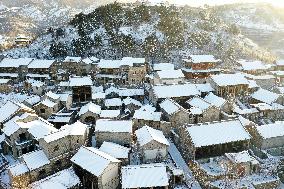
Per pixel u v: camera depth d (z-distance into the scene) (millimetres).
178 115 89750
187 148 78938
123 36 168000
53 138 70812
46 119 96062
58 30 180000
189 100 100125
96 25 179375
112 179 68125
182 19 190625
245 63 143375
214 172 72500
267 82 130750
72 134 73312
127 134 79938
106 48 163500
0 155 80938
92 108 94938
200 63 137625
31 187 63156
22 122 81312
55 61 138250
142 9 185250
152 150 75750
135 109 103625
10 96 116750
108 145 76562
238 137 78938
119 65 132250
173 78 118625
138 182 64750
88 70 136875
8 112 85250
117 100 105500
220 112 93812
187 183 70188
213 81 112000
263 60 169500
